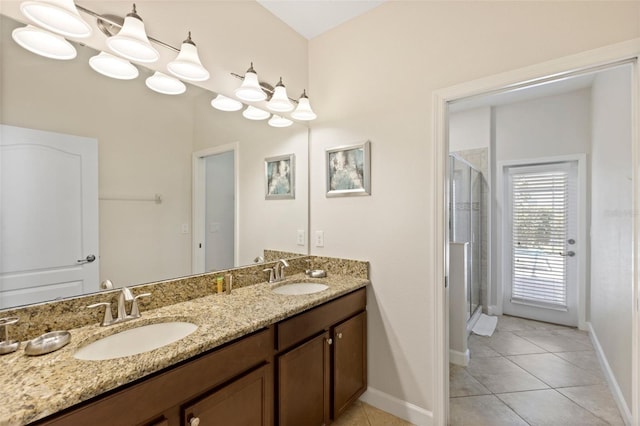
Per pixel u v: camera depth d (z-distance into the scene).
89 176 1.28
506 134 3.78
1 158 1.05
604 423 1.84
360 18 2.07
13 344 0.96
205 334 1.12
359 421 1.86
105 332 1.13
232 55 1.82
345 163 2.13
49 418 0.72
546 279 3.56
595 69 1.37
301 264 2.25
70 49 1.20
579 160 3.34
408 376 1.87
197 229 1.70
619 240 2.01
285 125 2.18
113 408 0.83
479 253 3.83
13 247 1.07
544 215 3.58
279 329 1.38
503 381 2.32
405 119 1.87
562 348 2.87
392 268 1.93
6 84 1.06
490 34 1.58
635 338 1.31
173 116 1.58
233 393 1.17
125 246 1.39
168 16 1.51
